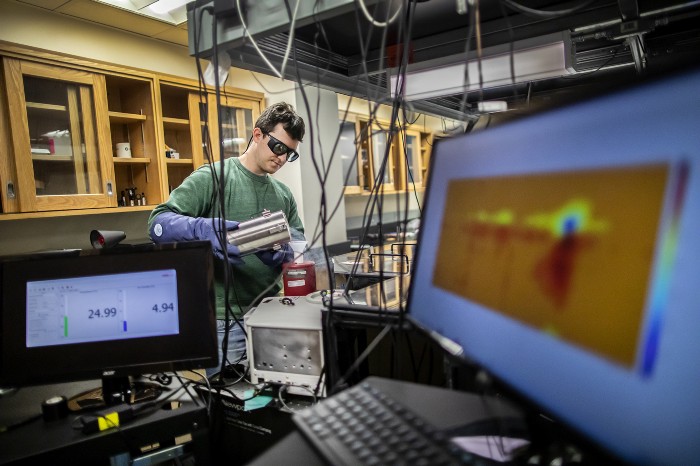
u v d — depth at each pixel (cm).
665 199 36
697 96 34
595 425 42
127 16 235
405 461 49
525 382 52
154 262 89
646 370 37
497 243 60
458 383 78
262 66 106
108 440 77
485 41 112
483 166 65
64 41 233
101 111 229
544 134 52
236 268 150
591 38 115
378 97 103
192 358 89
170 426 82
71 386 101
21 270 89
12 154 197
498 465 60
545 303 50
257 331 98
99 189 231
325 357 90
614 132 42
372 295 98
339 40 110
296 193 307
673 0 94
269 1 82
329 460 51
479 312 62
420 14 104
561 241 48
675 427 34
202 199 154
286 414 93
